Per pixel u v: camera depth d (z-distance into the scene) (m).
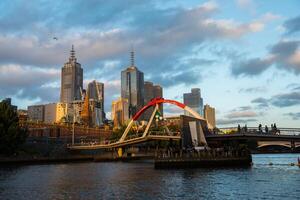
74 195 46.97
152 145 190.62
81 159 153.88
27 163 126.75
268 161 134.00
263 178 66.19
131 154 175.62
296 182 59.84
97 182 62.50
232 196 45.50
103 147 160.00
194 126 112.69
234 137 108.00
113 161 152.12
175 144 134.25
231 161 102.56
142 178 68.94
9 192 49.88
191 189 52.03
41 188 54.22
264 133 102.69
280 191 49.59
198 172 81.00
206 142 113.06
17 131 121.25
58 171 88.81
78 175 76.94
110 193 48.66
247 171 82.44
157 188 53.53
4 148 119.00
